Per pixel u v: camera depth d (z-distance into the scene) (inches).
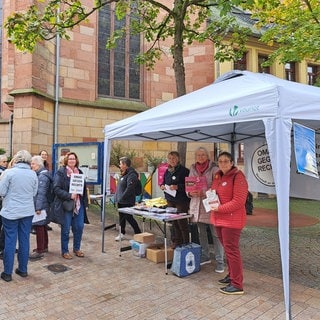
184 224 228.8
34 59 454.0
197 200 209.2
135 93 613.6
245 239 305.7
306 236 322.0
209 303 161.2
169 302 162.4
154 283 187.0
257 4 315.9
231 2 242.1
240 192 166.7
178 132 250.8
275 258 242.8
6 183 183.0
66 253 230.8
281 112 138.8
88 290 177.0
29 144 448.5
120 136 236.7
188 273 198.7
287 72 730.8
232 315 148.7
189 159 610.2
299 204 554.9
